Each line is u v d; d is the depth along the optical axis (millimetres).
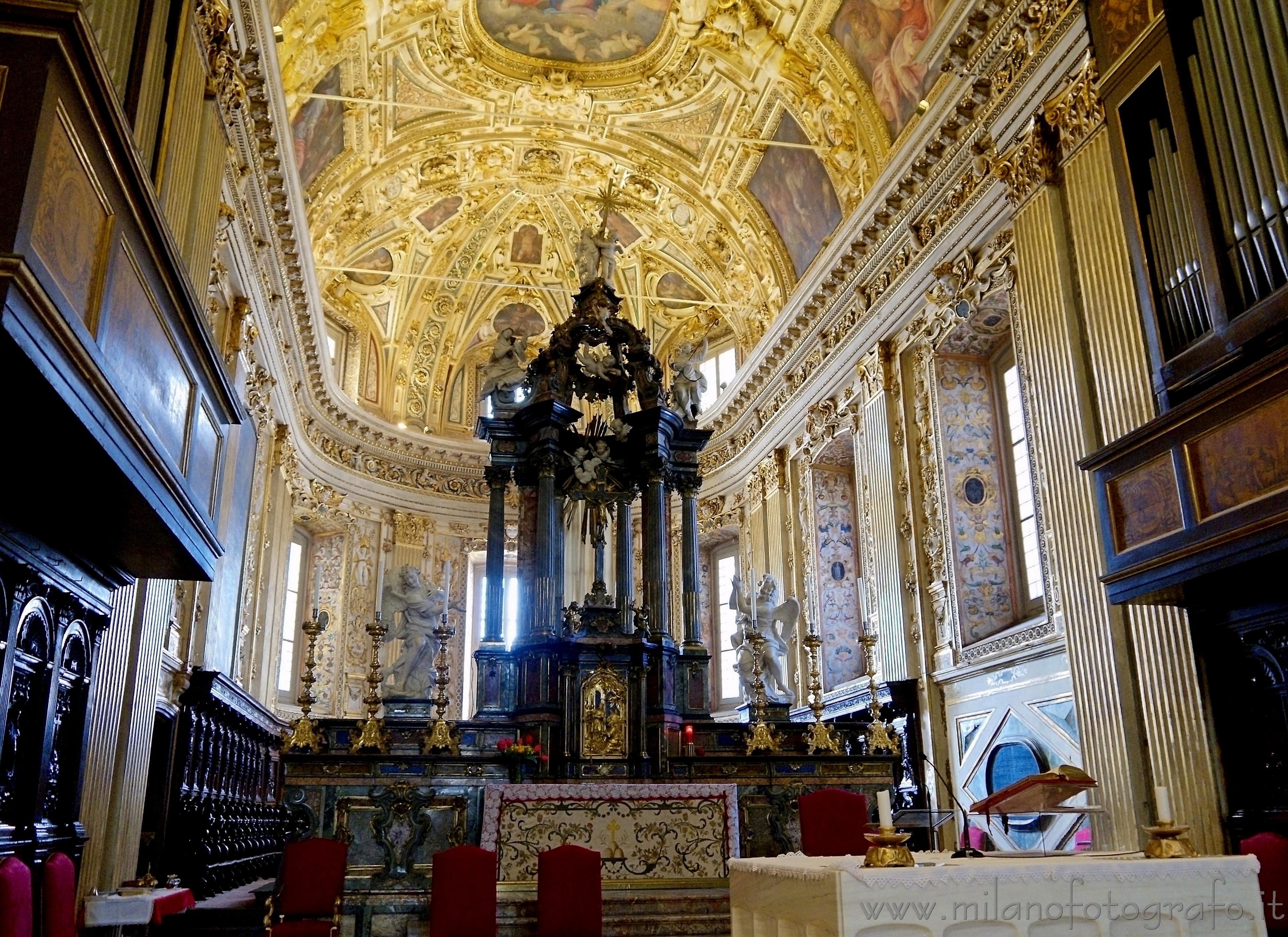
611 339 14070
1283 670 7410
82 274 4898
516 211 22562
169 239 5898
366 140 18578
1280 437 6289
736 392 20516
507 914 9062
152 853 11180
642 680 11836
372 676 10445
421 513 21953
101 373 4828
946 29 12539
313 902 8375
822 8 15703
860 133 16281
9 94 4363
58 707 7816
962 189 13516
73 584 7586
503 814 9859
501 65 18469
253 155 13148
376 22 16219
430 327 23344
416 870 9711
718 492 21672
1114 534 7852
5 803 6820
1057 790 5648
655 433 13422
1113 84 8594
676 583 19953
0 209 4176
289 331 17219
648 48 18203
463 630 21938
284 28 14391
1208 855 6215
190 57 9320
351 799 9805
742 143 18922
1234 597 7820
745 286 21062
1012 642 12070
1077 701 9867
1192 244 7656
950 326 13773
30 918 5664
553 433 13133
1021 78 11773
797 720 17500
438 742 10352
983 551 13617
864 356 16109
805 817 8922
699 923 9148
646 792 10148
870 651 11711
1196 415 7020
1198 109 7551
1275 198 6758
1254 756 7828
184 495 6488
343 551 20719
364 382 22453
